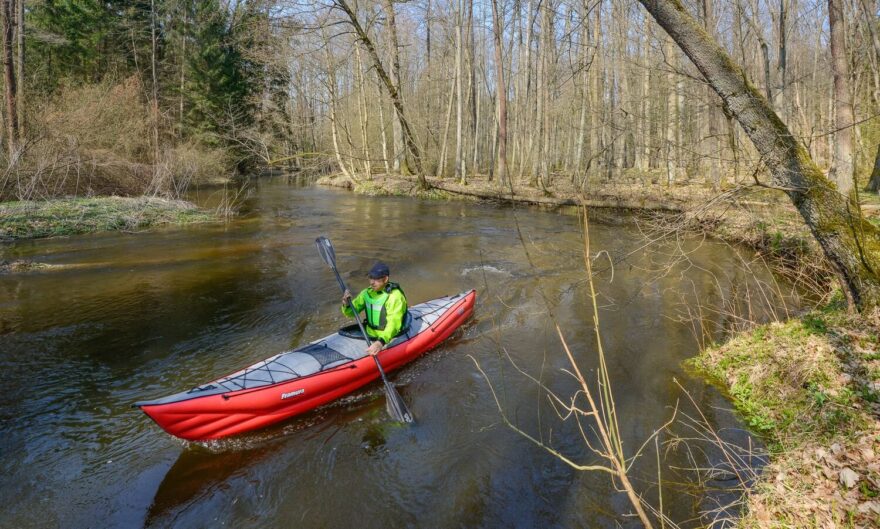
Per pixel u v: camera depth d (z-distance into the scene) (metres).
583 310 7.20
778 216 10.14
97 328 6.43
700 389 4.81
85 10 26.23
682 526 3.09
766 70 14.53
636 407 4.55
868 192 13.55
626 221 13.98
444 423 4.39
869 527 2.61
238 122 27.53
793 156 4.56
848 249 4.63
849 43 10.20
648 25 15.70
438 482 3.62
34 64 24.58
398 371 5.36
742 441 3.92
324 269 9.45
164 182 18.53
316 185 27.81
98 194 16.44
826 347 4.40
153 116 22.20
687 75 5.95
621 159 21.47
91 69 27.62
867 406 3.64
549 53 20.61
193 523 3.27
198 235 12.55
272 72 21.91
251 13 15.59
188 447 4.06
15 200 14.11
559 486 3.54
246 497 3.50
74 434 4.20
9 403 4.64
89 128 18.00
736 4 14.84
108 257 10.03
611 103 20.80
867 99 12.12
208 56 28.20
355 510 3.36
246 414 4.09
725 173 15.23
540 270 9.41
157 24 30.17
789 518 2.88
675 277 8.85
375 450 4.02
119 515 3.34
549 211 16.55
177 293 7.87
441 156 26.92
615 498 3.40
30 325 6.50
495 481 3.61
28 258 9.71
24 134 15.56
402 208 17.69
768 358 4.71
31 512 3.35
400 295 5.10
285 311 7.16
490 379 5.18
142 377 5.17
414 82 30.19
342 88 25.25
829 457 3.26
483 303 7.50
